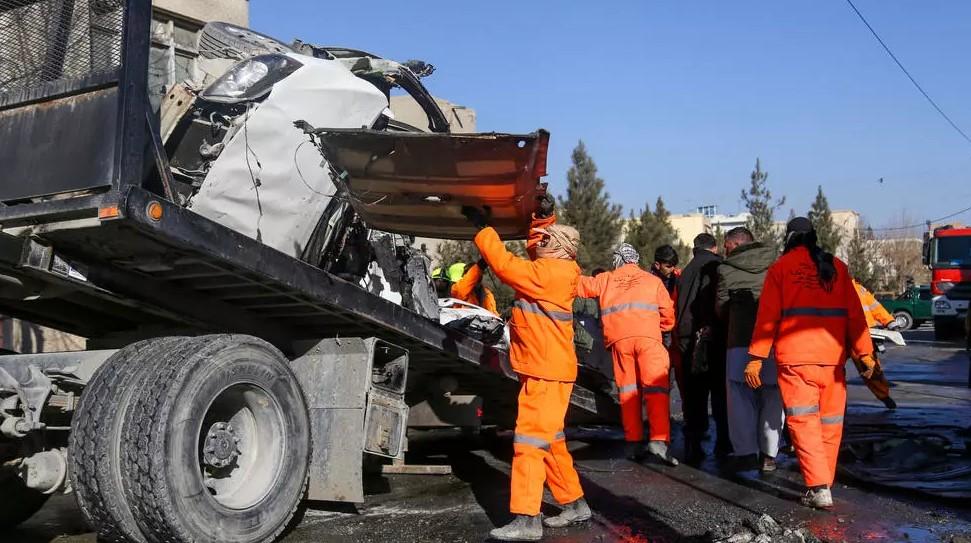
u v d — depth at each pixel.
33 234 4.54
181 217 4.41
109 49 4.40
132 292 5.09
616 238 30.25
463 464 7.72
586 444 8.91
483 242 5.11
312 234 5.59
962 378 14.97
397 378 5.60
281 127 5.33
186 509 4.26
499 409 8.50
